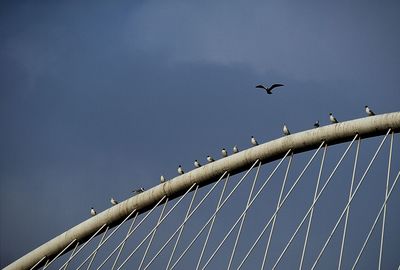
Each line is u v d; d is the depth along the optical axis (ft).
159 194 309.42
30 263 330.34
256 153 297.74
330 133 289.74
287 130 295.28
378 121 284.41
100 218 318.45
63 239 325.42
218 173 302.66
